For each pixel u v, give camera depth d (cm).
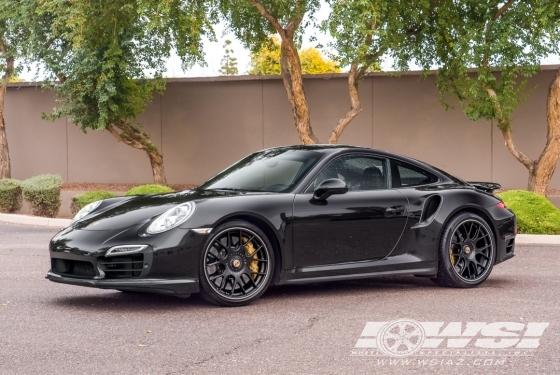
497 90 1666
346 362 450
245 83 2205
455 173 2080
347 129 2144
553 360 454
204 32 1806
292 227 644
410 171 733
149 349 482
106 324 560
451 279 725
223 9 1759
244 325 556
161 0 1544
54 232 1335
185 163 2248
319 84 2156
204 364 444
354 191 688
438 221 717
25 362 448
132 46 1938
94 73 1939
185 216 611
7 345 492
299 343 499
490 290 720
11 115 2367
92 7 1761
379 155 719
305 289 727
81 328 546
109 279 598
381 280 788
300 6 1644
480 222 739
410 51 1881
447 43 1797
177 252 600
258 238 630
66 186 2266
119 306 634
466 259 736
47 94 2339
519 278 802
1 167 2262
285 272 644
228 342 502
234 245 628
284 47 1762
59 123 2333
